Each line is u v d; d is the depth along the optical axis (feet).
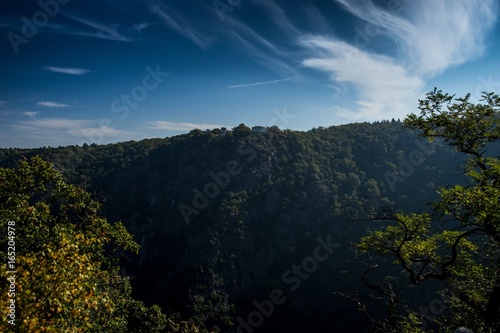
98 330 37.06
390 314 28.68
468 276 34.55
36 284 22.30
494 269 32.94
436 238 32.63
